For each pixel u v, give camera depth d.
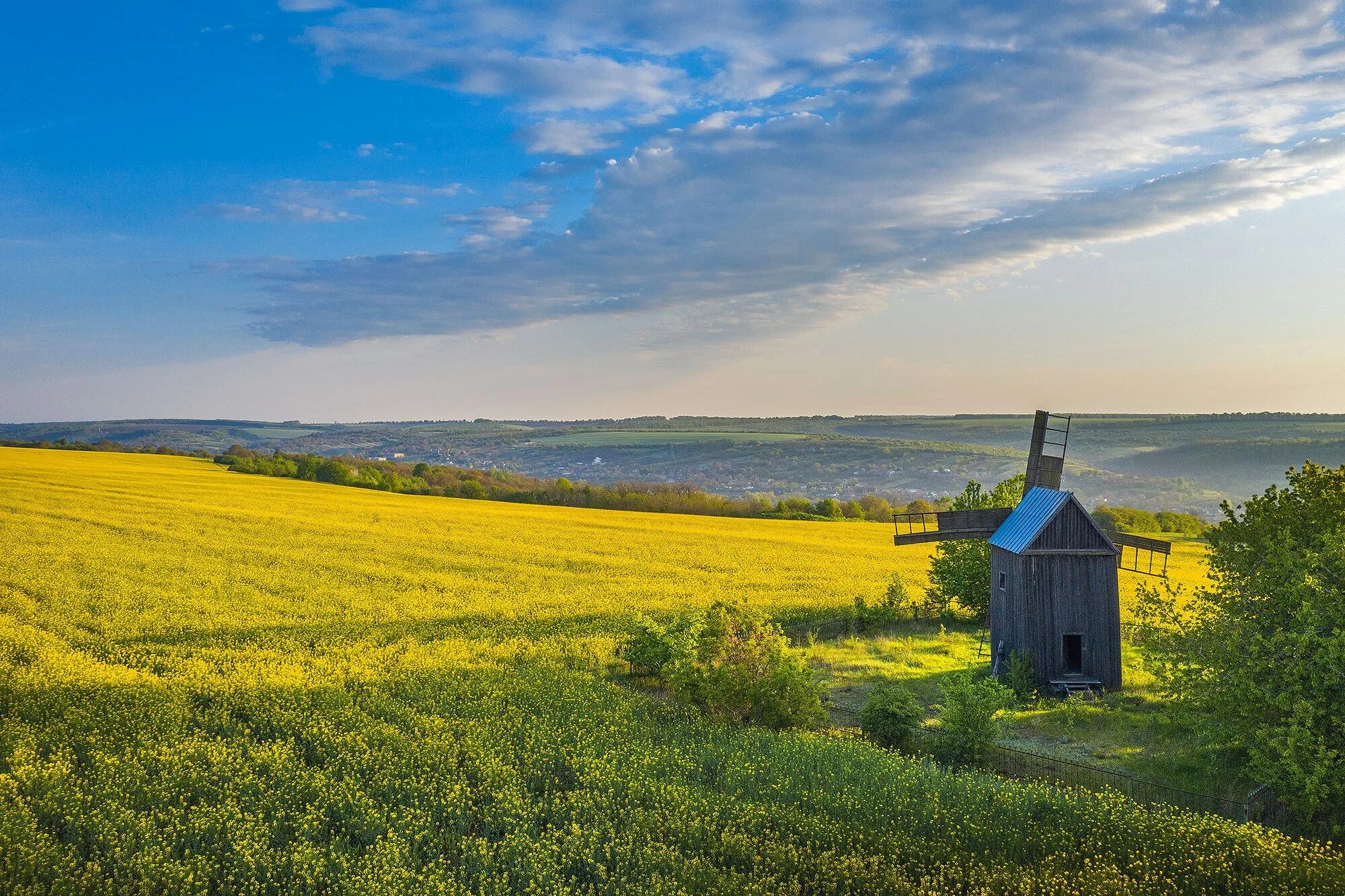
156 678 29.58
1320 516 22.42
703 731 25.23
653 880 16.08
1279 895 15.34
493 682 30.64
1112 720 28.17
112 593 44.44
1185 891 15.83
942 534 37.31
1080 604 32.38
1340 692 19.62
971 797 19.36
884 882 15.84
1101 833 17.81
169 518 73.06
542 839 17.84
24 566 50.22
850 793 19.80
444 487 136.62
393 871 16.41
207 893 16.05
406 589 49.59
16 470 108.25
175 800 19.97
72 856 16.66
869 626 42.97
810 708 26.11
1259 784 21.58
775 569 61.66
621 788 20.66
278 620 40.53
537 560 61.88
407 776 21.50
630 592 50.72
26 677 28.73
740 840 17.59
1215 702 21.75
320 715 25.86
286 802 19.83
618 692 29.81
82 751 22.81
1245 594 22.91
